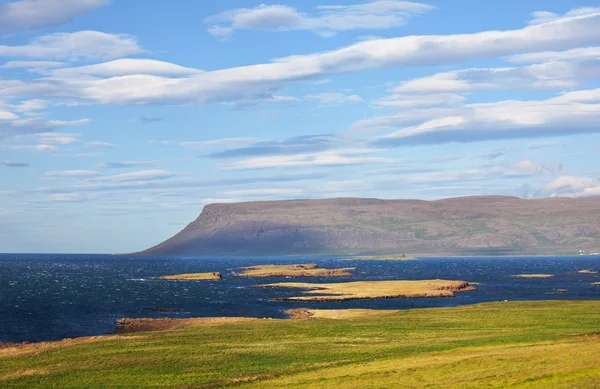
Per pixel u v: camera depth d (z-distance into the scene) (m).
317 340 79.06
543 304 118.56
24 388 56.62
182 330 91.25
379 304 142.62
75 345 77.25
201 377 59.25
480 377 49.03
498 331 82.62
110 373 61.44
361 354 67.81
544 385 44.38
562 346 59.78
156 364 64.88
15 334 96.12
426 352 66.75
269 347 73.88
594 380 43.94
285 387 53.03
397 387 48.94
